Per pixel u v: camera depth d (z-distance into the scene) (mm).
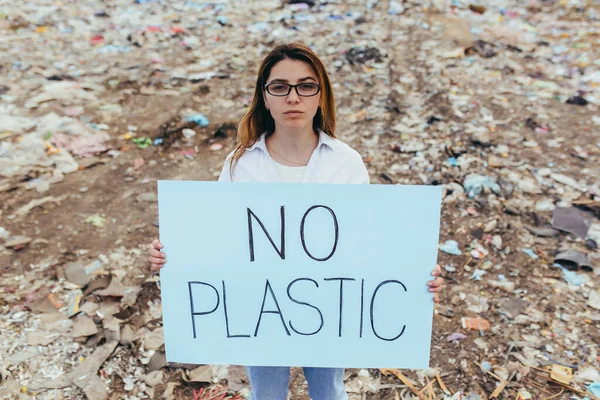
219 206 1774
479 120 4891
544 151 4527
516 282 3371
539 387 2742
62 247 3609
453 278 3412
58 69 5609
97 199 4059
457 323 3117
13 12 6609
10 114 4824
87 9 6891
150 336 2998
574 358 2883
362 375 2824
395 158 4438
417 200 1736
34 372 2779
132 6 7055
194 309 1875
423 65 5703
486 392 2727
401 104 5094
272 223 1784
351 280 1825
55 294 3250
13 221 3812
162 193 1770
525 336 3014
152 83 5402
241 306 1865
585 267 3436
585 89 5422
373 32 6309
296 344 1901
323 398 2152
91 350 2908
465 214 3889
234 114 4953
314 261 1812
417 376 2818
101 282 3318
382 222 1765
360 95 5227
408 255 1791
